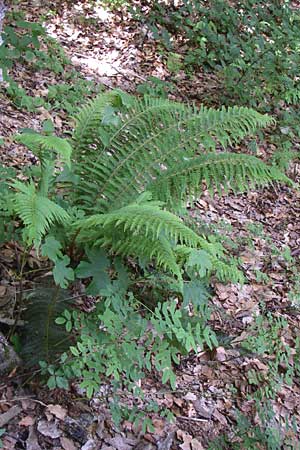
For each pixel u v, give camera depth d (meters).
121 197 3.65
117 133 3.77
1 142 4.45
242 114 3.74
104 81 6.64
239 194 5.83
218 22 8.07
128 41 7.52
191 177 3.51
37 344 2.98
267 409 3.35
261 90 7.24
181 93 6.95
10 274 3.41
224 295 4.37
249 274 4.75
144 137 3.75
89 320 3.01
